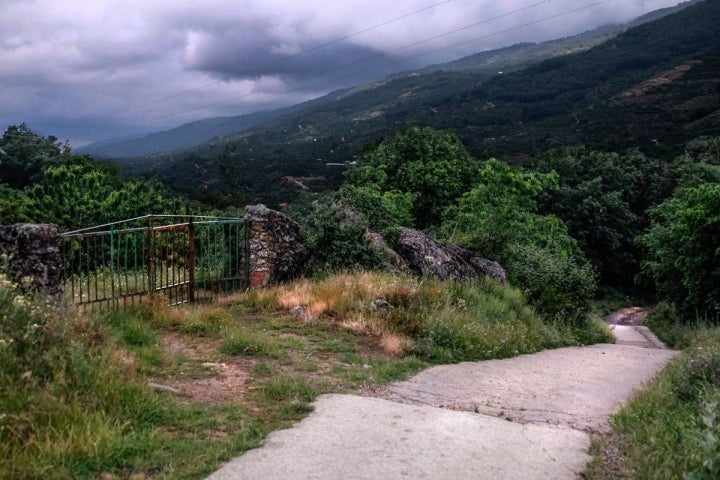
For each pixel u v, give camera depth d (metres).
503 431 5.22
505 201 22.81
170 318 8.47
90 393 4.78
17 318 5.33
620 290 48.41
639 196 48.81
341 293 10.42
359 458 4.35
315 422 5.10
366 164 27.91
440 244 16.23
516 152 108.31
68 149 63.81
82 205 19.25
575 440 5.15
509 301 14.27
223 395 5.69
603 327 18.88
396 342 8.58
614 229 45.19
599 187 44.53
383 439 4.78
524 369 8.86
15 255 7.23
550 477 4.24
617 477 4.28
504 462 4.47
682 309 26.56
